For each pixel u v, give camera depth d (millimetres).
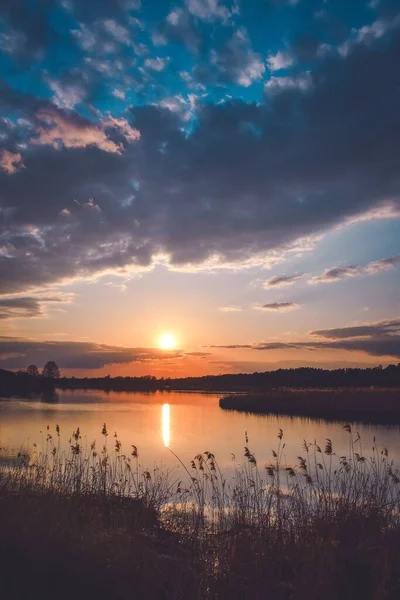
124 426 29656
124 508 8781
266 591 5719
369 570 6238
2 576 5492
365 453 18062
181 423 32406
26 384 105062
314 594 5562
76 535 6574
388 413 37781
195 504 10266
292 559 6582
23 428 26875
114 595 5473
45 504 7445
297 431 27781
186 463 16328
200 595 5539
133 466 15141
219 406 52969
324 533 7305
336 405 41500
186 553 6754
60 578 5621
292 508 8500
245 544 6699
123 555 6172
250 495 9445
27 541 6074
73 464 11656
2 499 7434
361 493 9070
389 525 7906
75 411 43500
